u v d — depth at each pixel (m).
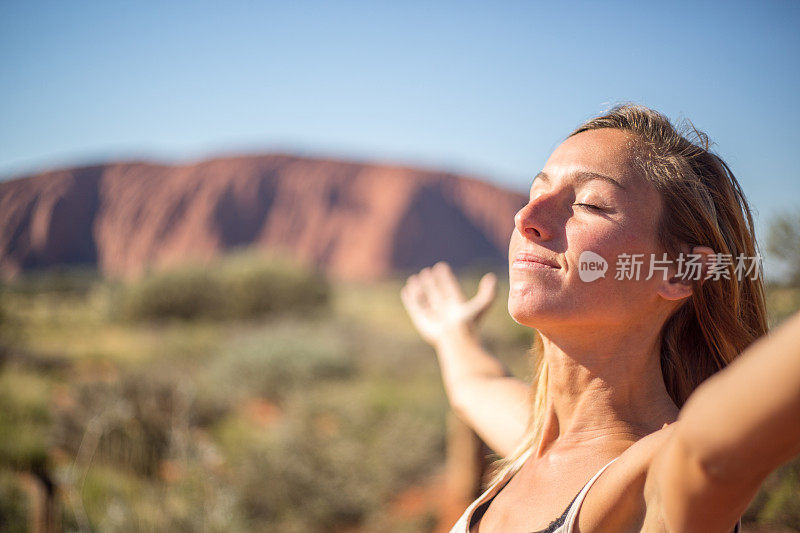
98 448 5.94
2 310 14.62
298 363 11.51
